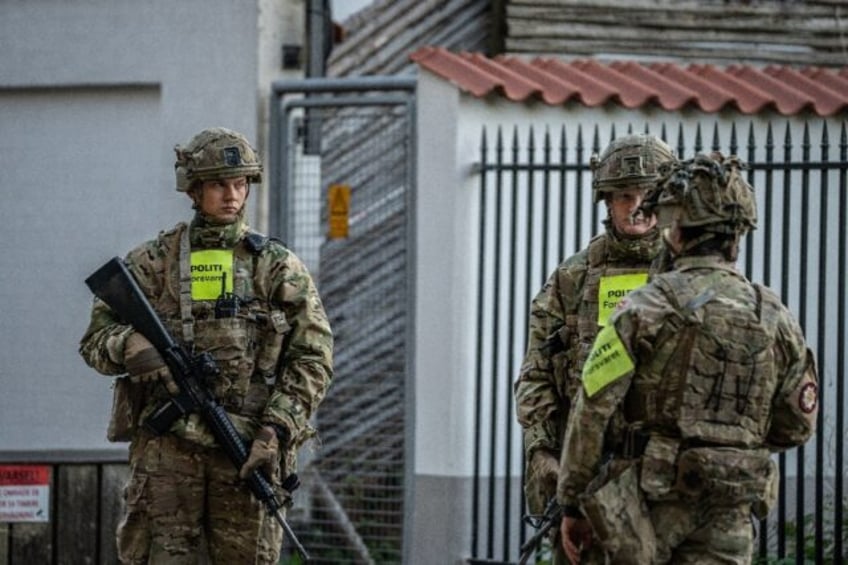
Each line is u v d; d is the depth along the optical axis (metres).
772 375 10.88
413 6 25.72
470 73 20.23
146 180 21.02
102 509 18.67
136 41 20.97
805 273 17.98
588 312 13.27
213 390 13.84
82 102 21.22
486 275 20.12
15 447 21.06
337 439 20.94
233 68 20.78
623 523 10.73
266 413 13.80
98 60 21.03
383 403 20.77
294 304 14.01
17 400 21.12
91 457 19.50
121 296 13.94
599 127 20.95
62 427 21.03
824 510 20.16
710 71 22.84
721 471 10.68
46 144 21.23
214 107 20.80
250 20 20.77
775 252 21.38
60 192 21.20
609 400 10.76
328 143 21.14
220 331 13.88
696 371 10.73
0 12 21.22
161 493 13.80
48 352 21.11
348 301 21.00
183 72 20.88
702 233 10.98
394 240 20.81
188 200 20.86
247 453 13.70
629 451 10.91
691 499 10.75
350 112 21.17
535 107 20.59
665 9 25.62
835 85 23.48
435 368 20.16
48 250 21.19
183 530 13.82
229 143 13.97
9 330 21.14
